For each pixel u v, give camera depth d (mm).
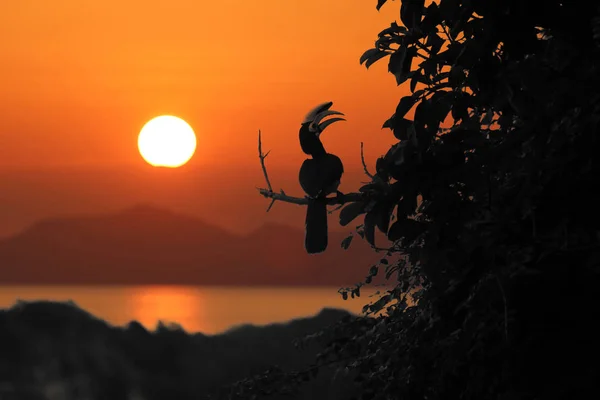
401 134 12992
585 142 10578
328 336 15625
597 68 11008
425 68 13172
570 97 10969
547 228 10836
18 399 49812
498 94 12484
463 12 12836
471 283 11391
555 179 10812
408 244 13039
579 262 10391
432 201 12086
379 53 13719
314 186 14227
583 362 10445
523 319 10625
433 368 12164
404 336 13195
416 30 13383
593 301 10461
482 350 10953
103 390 52656
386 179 12508
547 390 10500
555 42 12078
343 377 15180
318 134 14508
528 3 12641
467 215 11672
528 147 11297
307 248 14219
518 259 10242
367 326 15438
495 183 12234
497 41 12719
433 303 11953
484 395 11062
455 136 12258
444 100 12570
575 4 12578
